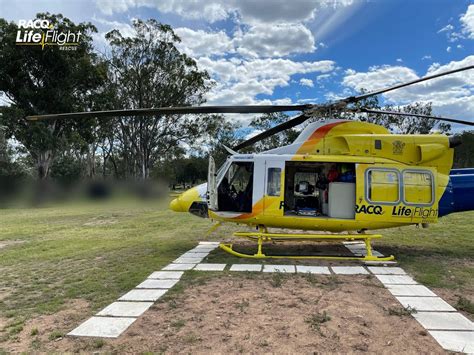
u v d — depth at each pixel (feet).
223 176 24.16
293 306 14.55
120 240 32.14
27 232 38.45
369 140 22.81
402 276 19.04
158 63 104.27
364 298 15.47
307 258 23.04
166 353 10.81
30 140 82.02
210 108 21.29
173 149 124.06
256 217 23.20
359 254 24.49
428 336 11.71
